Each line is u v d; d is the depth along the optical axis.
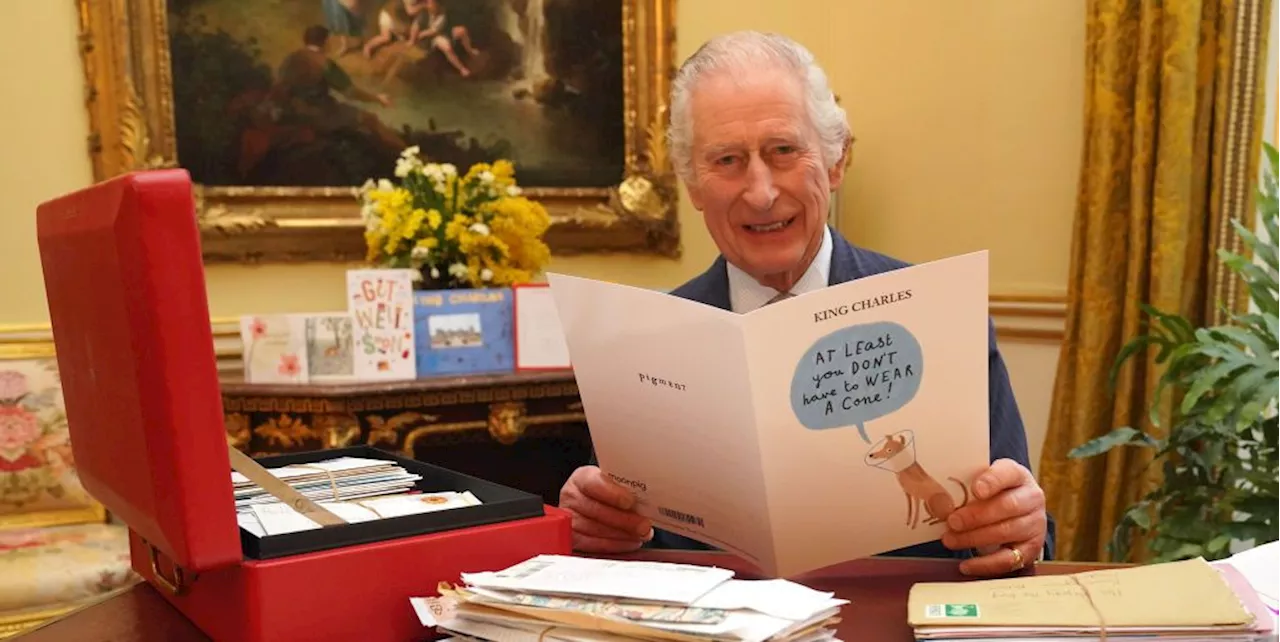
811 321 0.85
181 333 0.69
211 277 2.72
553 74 3.08
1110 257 2.38
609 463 1.10
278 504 0.89
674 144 1.44
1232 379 1.81
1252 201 2.20
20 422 2.47
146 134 2.60
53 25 2.56
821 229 1.45
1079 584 0.82
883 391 0.91
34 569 2.13
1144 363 2.34
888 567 1.01
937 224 3.13
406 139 2.91
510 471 2.89
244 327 2.41
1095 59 2.38
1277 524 1.73
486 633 0.73
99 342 0.76
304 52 2.77
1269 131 2.29
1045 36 2.71
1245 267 1.76
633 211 3.18
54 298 0.87
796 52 1.37
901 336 0.89
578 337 1.02
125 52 2.57
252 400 2.35
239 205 2.73
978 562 0.97
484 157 3.01
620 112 3.19
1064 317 2.69
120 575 2.18
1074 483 2.43
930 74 3.12
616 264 3.22
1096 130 2.38
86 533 2.39
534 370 2.60
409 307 2.45
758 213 1.38
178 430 0.70
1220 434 1.79
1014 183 2.84
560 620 0.70
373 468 1.03
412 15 2.89
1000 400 1.40
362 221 2.82
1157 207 2.25
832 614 0.70
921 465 0.96
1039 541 1.00
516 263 2.71
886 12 3.29
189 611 0.86
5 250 2.56
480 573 0.79
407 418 2.40
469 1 2.95
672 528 1.10
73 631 0.84
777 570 0.98
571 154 3.12
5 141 2.54
